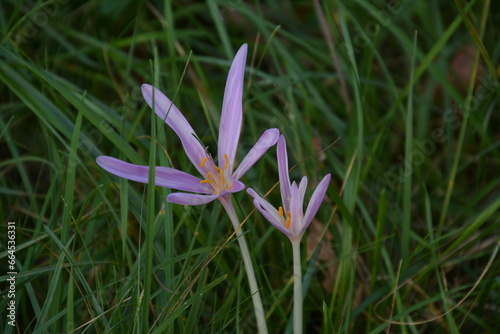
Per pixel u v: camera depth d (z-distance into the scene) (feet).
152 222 1.57
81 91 2.05
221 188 1.59
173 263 1.71
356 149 1.90
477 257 1.99
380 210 1.84
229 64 2.23
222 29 2.23
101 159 1.54
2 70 1.89
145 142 1.96
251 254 1.82
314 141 2.19
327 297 1.96
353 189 1.88
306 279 1.82
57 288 1.73
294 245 1.58
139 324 1.67
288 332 1.77
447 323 1.86
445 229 2.07
